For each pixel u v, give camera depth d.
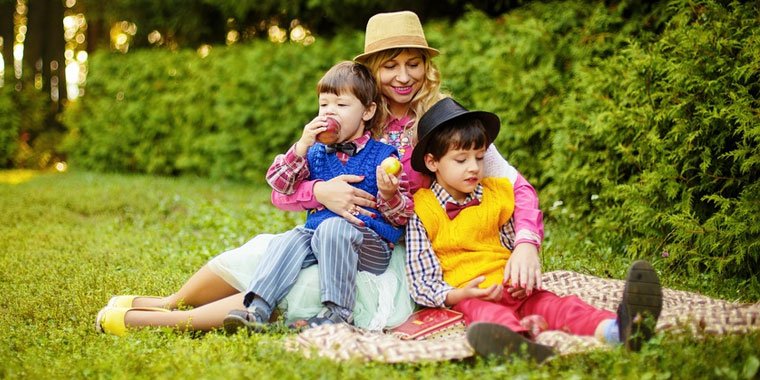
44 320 4.00
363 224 3.69
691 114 5.18
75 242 6.36
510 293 3.59
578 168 6.44
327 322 3.51
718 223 4.89
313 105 11.03
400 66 4.04
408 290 3.73
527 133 7.35
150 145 12.88
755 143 4.86
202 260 5.57
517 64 7.59
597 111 6.16
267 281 3.55
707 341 3.09
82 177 12.20
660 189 5.35
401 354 3.02
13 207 8.45
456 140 3.63
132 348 3.30
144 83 12.88
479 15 8.74
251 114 11.62
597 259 5.32
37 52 15.20
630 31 6.77
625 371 2.83
